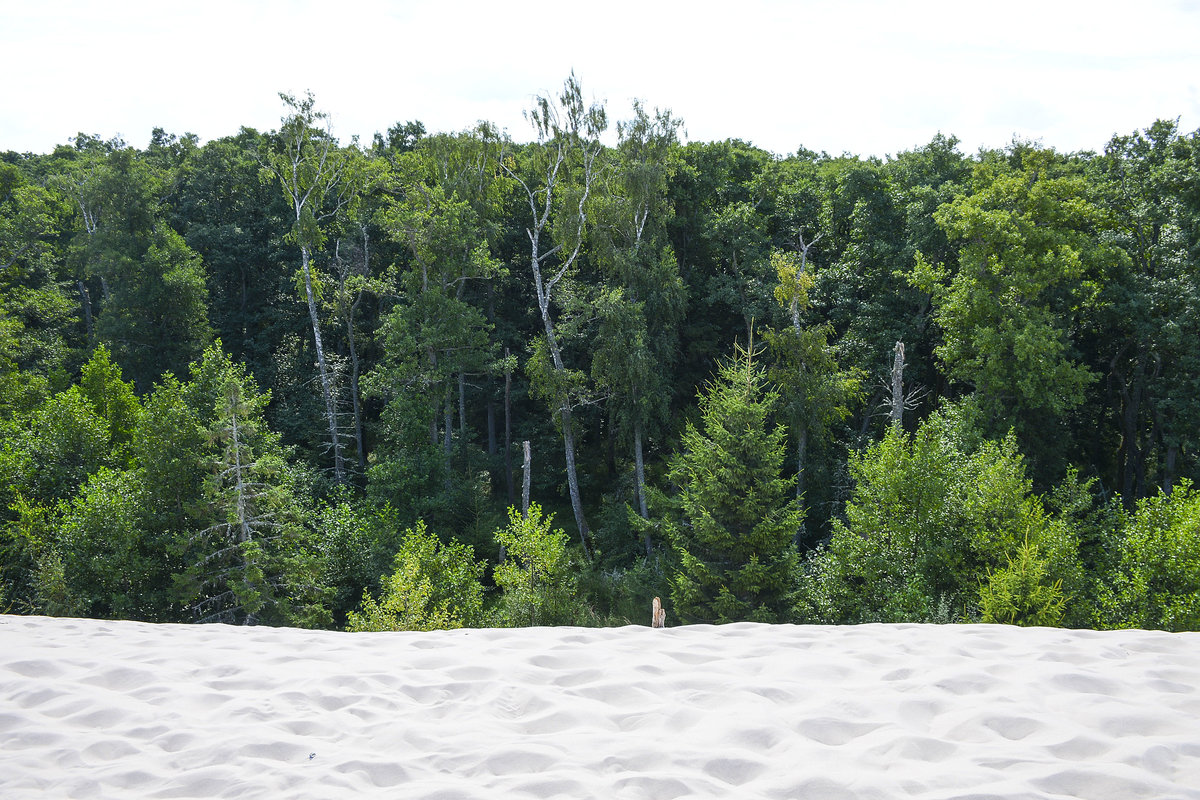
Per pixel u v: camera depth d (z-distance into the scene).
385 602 23.77
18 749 3.31
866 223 38.19
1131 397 37.34
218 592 26.95
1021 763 2.90
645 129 37.66
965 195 36.34
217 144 57.75
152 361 46.91
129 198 48.56
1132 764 2.87
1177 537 19.58
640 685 3.91
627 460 44.12
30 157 74.62
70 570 25.31
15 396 38.44
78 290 58.50
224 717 3.60
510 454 46.34
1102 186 35.62
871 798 2.68
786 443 35.56
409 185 43.47
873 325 37.00
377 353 51.44
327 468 43.50
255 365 49.16
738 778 2.93
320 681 4.07
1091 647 4.42
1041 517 22.11
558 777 2.89
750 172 46.47
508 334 47.03
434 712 3.66
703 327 42.84
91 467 30.33
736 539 25.06
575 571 31.77
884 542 23.20
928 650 4.42
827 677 4.05
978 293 30.27
